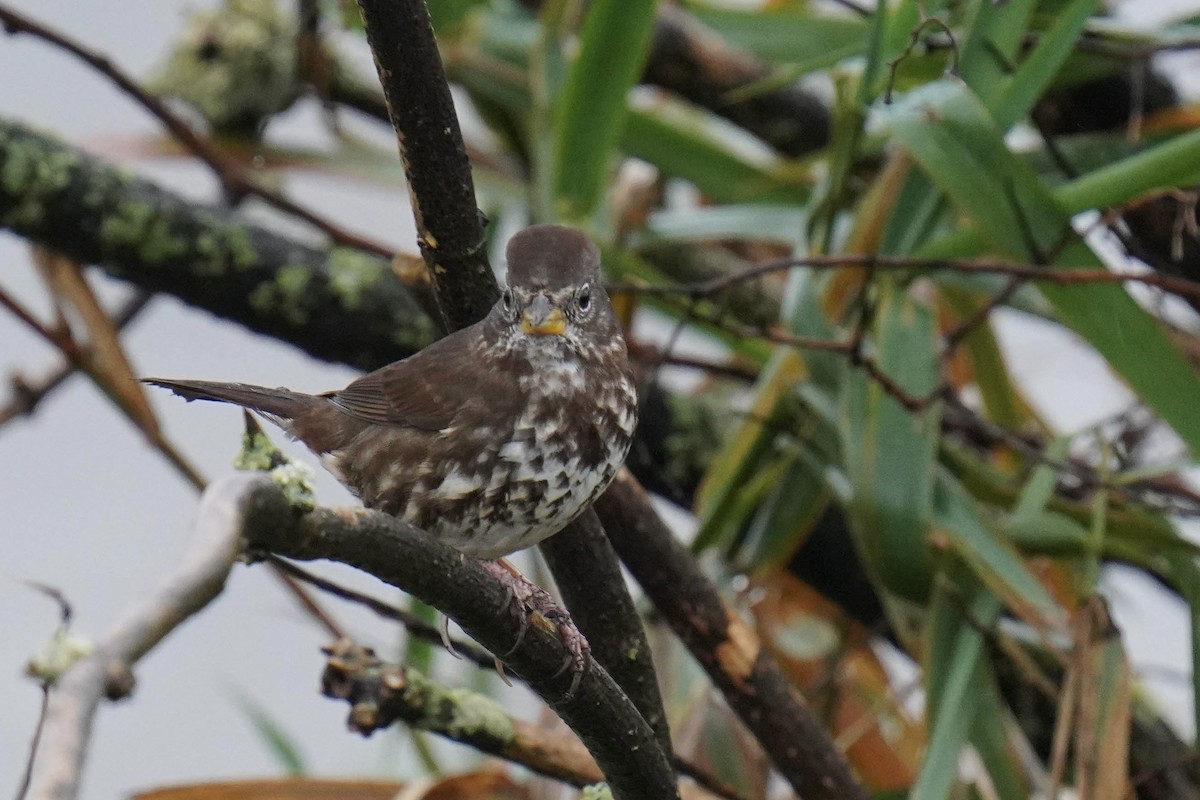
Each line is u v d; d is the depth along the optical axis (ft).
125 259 30.19
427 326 31.14
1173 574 28.22
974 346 32.55
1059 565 31.96
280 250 30.89
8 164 29.48
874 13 26.30
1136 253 29.12
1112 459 30.81
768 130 36.99
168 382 26.84
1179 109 31.42
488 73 35.14
